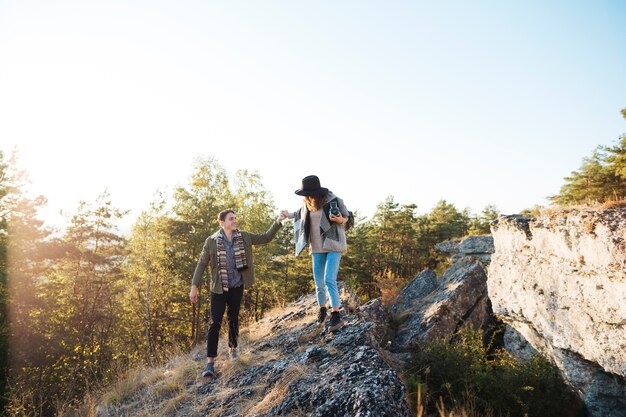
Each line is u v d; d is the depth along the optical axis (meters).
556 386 6.52
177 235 19.84
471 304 10.50
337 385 3.32
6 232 16.38
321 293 4.93
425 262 36.12
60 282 19.22
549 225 7.59
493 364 7.05
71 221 20.05
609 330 5.88
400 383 3.38
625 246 5.39
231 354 4.71
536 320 8.10
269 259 25.00
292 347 4.74
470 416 4.94
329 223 4.48
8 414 7.95
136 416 3.91
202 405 3.79
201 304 20.50
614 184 20.19
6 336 14.67
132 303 21.00
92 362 17.80
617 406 6.17
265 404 3.39
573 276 6.76
